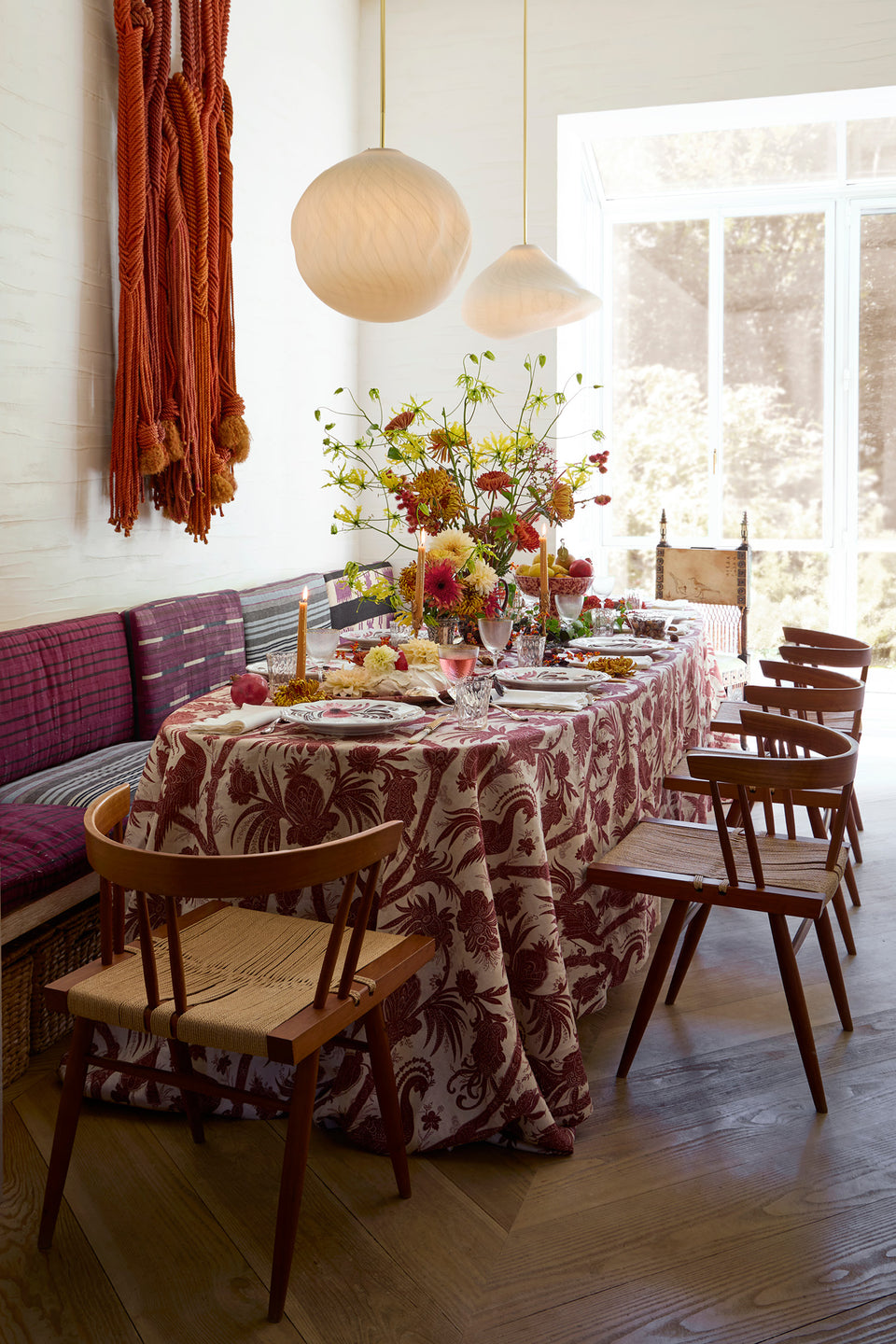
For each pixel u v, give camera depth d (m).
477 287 3.64
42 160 3.03
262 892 1.40
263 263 4.54
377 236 2.66
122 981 1.62
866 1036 2.33
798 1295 1.55
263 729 2.05
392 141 5.45
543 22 5.21
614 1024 2.39
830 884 2.07
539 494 3.03
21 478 3.01
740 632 4.91
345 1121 1.91
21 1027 2.16
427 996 1.90
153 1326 1.50
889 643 6.32
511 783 1.92
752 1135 1.96
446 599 2.59
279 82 4.62
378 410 5.59
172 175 3.45
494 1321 1.51
